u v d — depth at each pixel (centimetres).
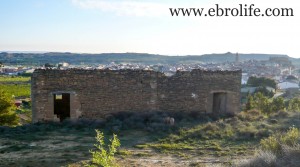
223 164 1363
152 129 1966
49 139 1767
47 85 2092
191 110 2412
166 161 1455
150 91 2298
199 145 1717
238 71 2548
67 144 1677
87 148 1606
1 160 1416
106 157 758
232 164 1281
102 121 2102
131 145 1697
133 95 2266
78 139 1772
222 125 2070
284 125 2112
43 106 2089
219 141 1794
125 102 2252
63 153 1525
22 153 1521
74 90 2142
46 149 1587
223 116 2409
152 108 2308
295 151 1199
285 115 2472
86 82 2164
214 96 2616
